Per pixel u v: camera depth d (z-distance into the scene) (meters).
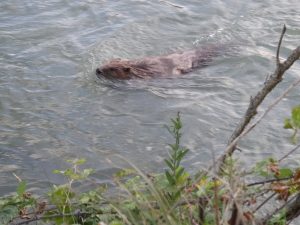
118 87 9.48
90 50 10.73
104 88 9.45
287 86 9.19
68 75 9.90
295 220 5.97
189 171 7.07
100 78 9.71
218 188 3.77
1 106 8.92
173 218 3.83
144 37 11.34
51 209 4.72
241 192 3.64
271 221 3.95
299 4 12.47
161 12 12.27
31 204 4.72
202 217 3.80
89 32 11.46
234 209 3.59
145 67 9.90
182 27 11.73
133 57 10.67
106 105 8.95
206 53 10.58
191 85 9.52
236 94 9.19
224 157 4.02
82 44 10.97
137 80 9.66
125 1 12.75
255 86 9.44
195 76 9.82
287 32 11.34
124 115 8.66
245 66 10.05
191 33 11.52
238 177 3.68
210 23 11.85
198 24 11.83
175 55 10.34
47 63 10.27
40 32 11.40
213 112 8.62
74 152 7.72
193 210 3.91
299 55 3.94
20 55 10.53
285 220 3.93
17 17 11.97
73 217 4.54
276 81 4.05
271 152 7.47
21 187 4.75
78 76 9.85
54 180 7.11
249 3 12.59
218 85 9.47
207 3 12.65
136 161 7.45
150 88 9.42
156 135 8.08
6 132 8.22
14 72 9.94
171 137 8.00
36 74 9.91
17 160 7.58
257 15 12.05
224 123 8.31
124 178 6.89
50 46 10.87
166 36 11.42
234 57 10.38
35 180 7.12
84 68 10.12
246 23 11.76
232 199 3.47
